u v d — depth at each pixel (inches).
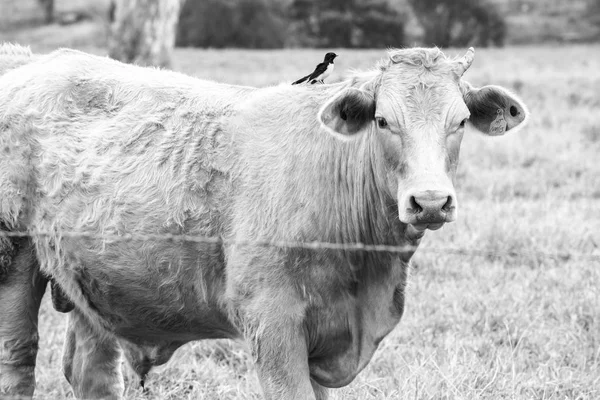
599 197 545.3
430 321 348.8
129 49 775.7
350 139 223.0
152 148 251.4
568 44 2923.2
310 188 233.0
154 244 245.1
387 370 310.5
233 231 236.8
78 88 269.1
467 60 222.8
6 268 269.4
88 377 288.0
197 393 298.8
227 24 2442.2
